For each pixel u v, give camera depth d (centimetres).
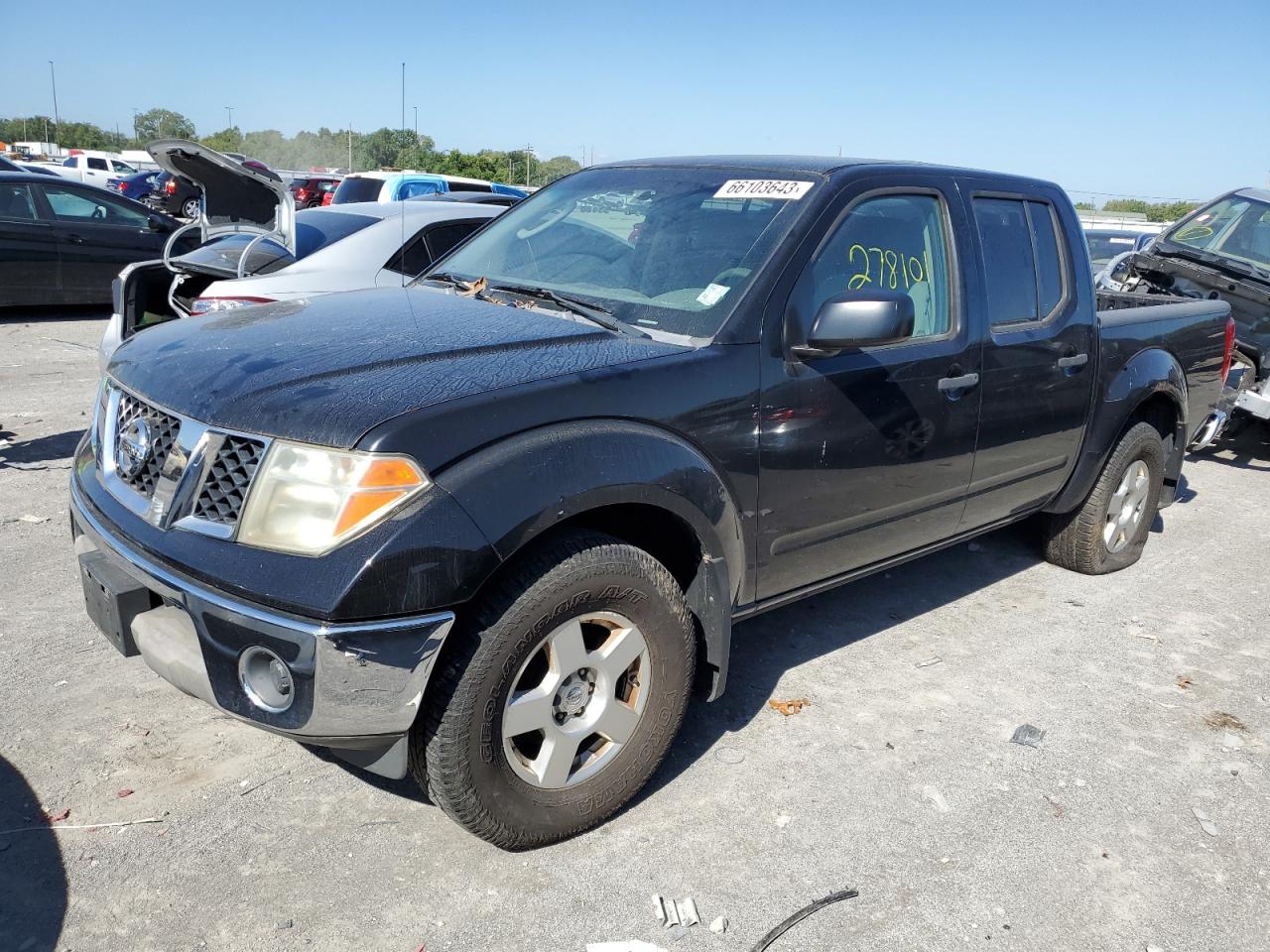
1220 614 480
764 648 417
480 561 239
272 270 613
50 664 366
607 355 287
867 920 263
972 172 405
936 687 390
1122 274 852
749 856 286
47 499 545
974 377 380
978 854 292
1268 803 326
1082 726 368
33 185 1161
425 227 662
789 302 321
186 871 267
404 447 236
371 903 259
